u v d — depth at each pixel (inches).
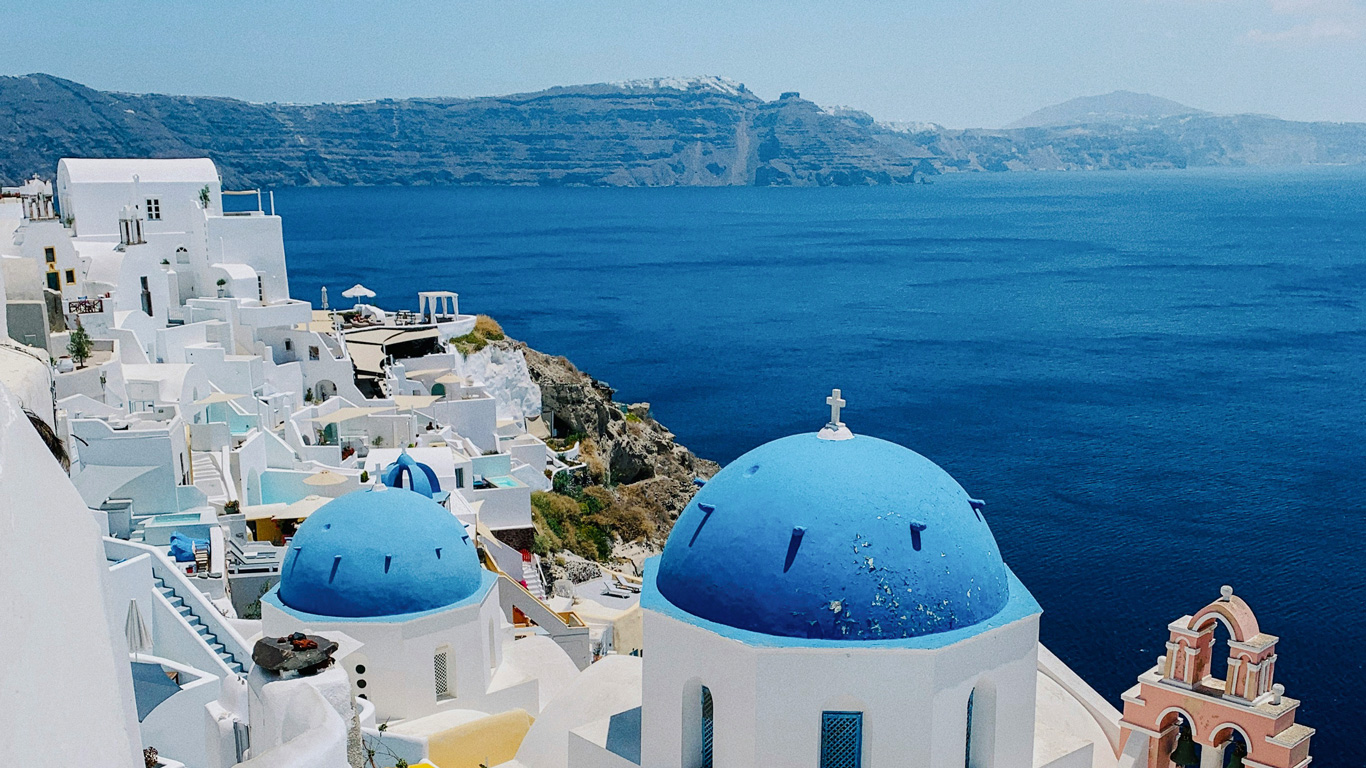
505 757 1016.9
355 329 3250.5
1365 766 1903.3
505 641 1304.1
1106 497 3398.1
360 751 754.8
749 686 715.4
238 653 1333.7
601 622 1798.7
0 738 209.8
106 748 271.1
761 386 5241.1
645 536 2942.9
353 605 1066.1
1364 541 2999.5
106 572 354.6
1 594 233.6
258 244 3051.2
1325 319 6879.9
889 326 6973.4
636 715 871.7
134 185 2955.2
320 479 2028.8
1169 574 2746.1
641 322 7214.6
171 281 2876.5
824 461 780.6
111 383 2012.8
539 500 2714.1
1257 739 759.7
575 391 3437.5
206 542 1642.5
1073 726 853.8
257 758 501.0
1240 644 772.0
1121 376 5319.9
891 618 723.4
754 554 745.0
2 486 257.4
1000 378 5329.7
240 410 2241.6
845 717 727.1
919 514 754.8
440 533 1123.9
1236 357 5743.1
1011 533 3053.6
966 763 765.9
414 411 2642.7
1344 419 4436.5
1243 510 3267.7
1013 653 757.9
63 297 2401.6
